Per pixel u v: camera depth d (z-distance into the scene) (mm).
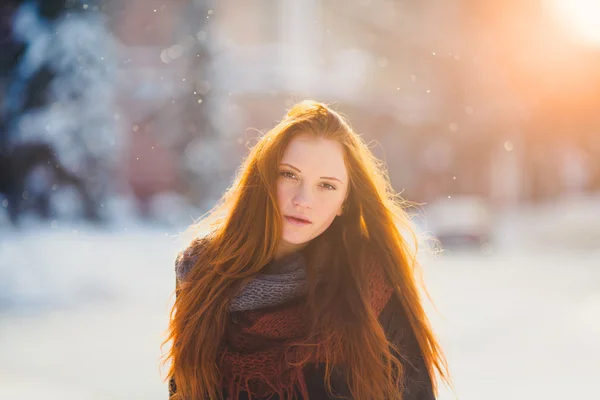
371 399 2490
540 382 8234
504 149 53781
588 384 8141
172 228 28547
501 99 51312
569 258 26812
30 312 13352
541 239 36531
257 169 2639
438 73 49344
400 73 48094
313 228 2553
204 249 2705
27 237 22922
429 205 49219
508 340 10758
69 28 27031
